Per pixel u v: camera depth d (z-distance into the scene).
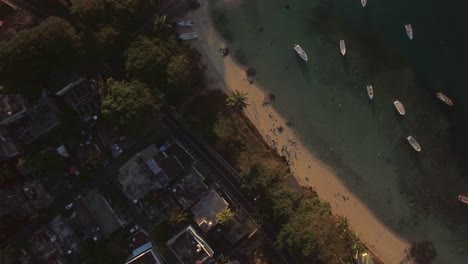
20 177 74.50
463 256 80.25
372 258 79.38
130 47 71.25
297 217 72.88
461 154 80.31
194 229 75.94
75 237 74.94
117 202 76.19
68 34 67.50
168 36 74.31
